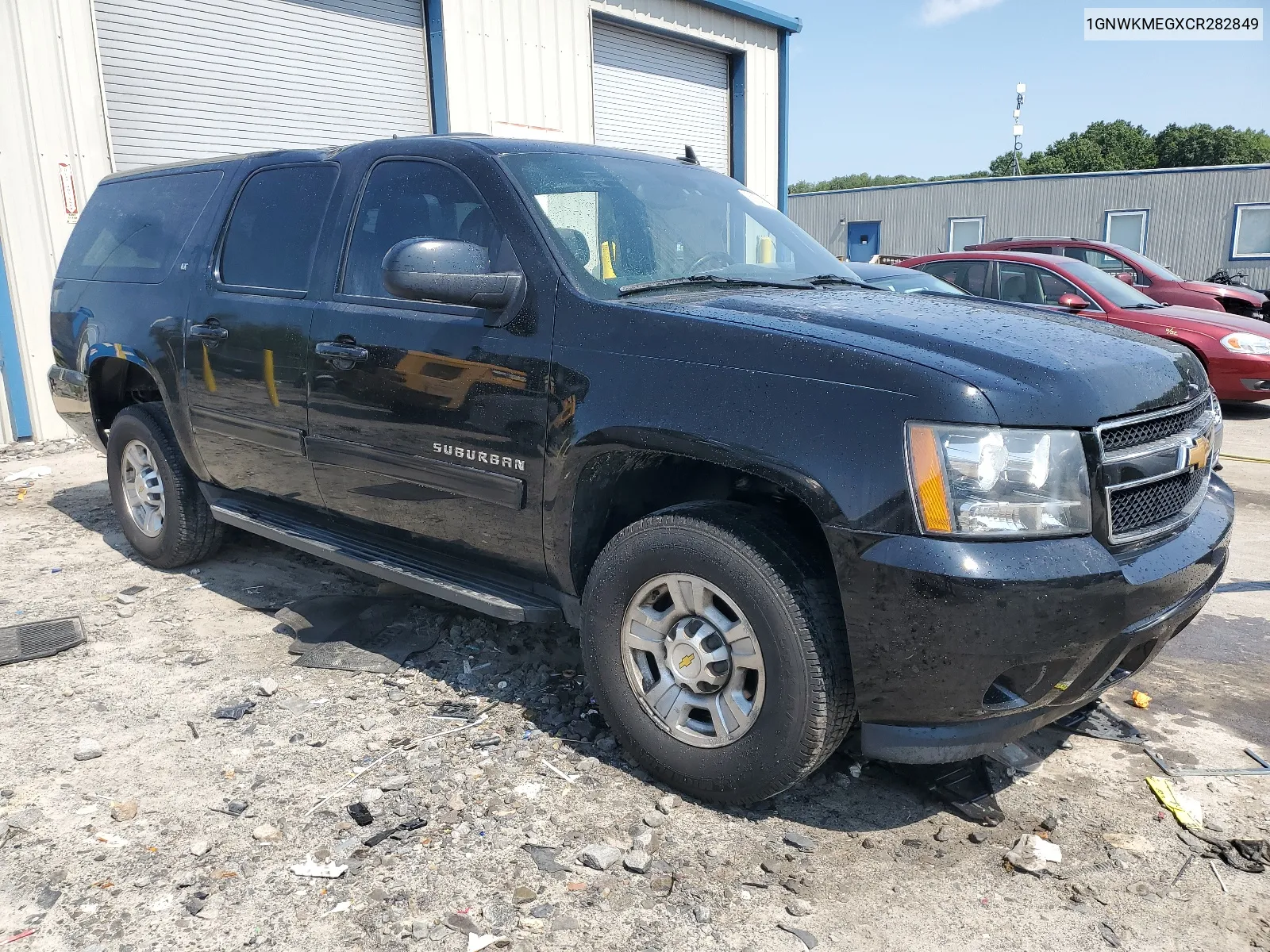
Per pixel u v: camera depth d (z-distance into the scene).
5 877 2.40
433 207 3.36
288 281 3.80
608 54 13.30
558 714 3.24
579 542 2.95
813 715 2.46
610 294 2.92
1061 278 10.13
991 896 2.38
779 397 2.46
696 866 2.46
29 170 7.78
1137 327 9.72
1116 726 3.28
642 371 2.68
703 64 14.92
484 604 3.12
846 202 30.86
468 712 3.26
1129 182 25.78
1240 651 3.94
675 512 2.70
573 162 3.45
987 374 2.36
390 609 4.12
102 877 2.40
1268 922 2.30
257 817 2.66
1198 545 2.62
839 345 2.46
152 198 4.76
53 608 4.25
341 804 2.72
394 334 3.29
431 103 11.18
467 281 2.94
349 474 3.56
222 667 3.63
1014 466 2.28
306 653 3.71
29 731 3.14
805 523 2.72
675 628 2.73
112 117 8.51
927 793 2.83
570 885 2.38
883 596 2.32
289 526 3.99
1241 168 24.23
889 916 2.30
